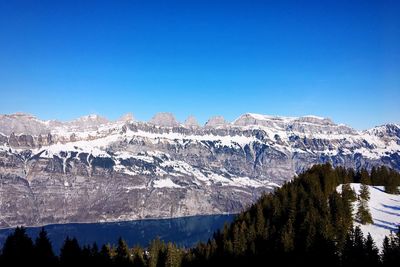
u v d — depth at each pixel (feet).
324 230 480.23
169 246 559.79
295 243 486.38
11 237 360.07
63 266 415.03
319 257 448.24
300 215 551.18
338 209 531.91
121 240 537.65
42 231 382.42
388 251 424.87
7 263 350.64
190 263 563.48
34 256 364.38
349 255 437.99
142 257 579.48
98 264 469.57
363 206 552.41
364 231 520.01
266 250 504.02
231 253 522.88
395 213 589.32
